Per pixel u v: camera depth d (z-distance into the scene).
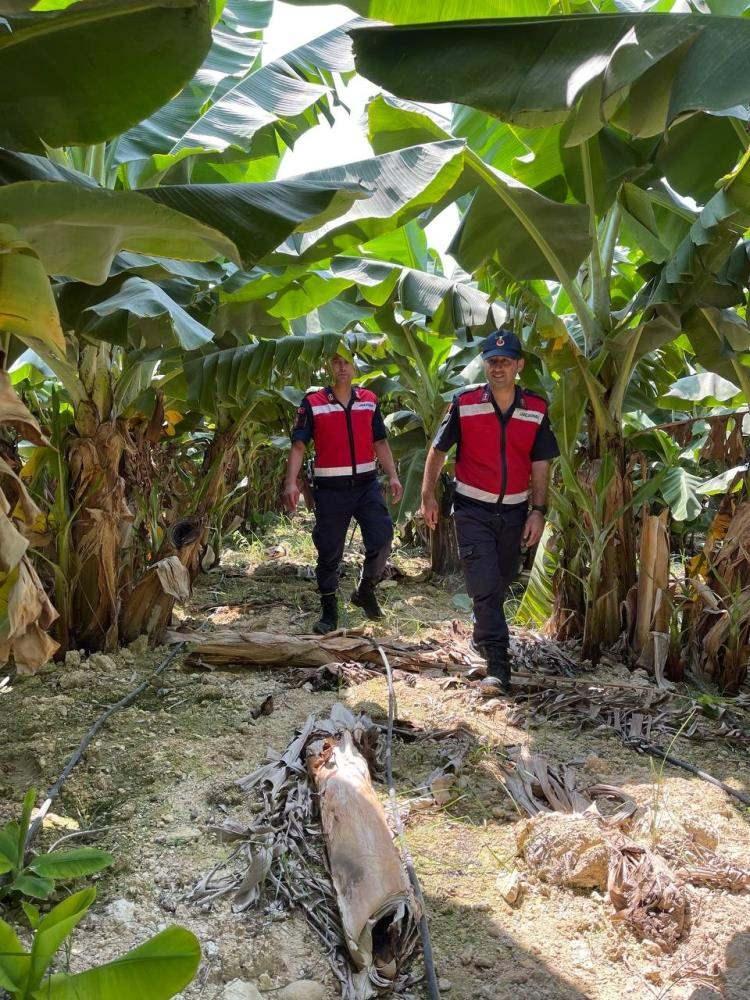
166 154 4.07
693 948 2.30
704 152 4.35
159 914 2.38
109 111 2.31
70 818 2.94
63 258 2.38
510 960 2.26
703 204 4.55
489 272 4.66
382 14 3.57
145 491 5.06
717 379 5.68
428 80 2.67
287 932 2.33
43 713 3.81
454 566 7.45
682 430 4.77
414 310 5.22
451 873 2.67
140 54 2.21
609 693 4.22
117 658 4.57
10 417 2.44
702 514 7.55
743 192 3.56
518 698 4.16
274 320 5.10
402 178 3.46
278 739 3.56
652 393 6.37
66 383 4.34
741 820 3.05
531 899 2.54
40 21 2.12
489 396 4.26
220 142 4.12
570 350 4.70
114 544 4.57
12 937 1.54
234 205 2.41
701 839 2.83
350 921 2.23
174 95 2.31
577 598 5.21
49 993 1.45
